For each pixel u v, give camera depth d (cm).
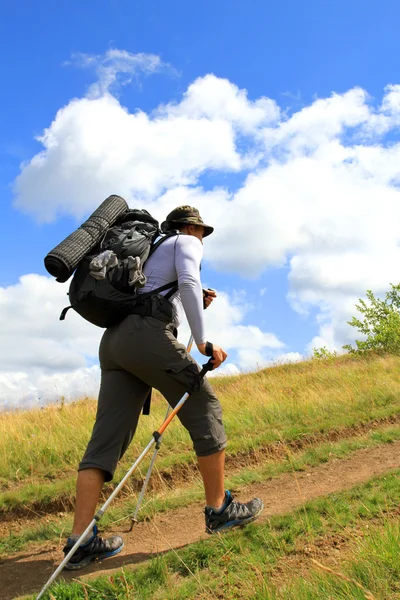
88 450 345
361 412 755
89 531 318
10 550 397
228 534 357
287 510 412
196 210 387
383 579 280
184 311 343
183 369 341
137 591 301
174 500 469
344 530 356
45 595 297
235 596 288
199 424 351
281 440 654
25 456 618
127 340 336
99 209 363
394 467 516
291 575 307
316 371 1216
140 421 735
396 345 1555
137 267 332
